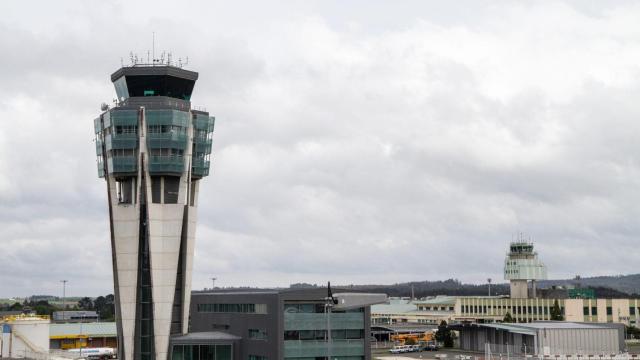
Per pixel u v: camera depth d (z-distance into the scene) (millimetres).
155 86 122562
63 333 181625
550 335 143250
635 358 130375
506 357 141875
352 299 77875
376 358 155875
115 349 173875
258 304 108250
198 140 122688
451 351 173000
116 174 119000
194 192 124375
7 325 149625
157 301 117000
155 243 117875
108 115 119750
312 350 103688
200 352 111625
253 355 108500
